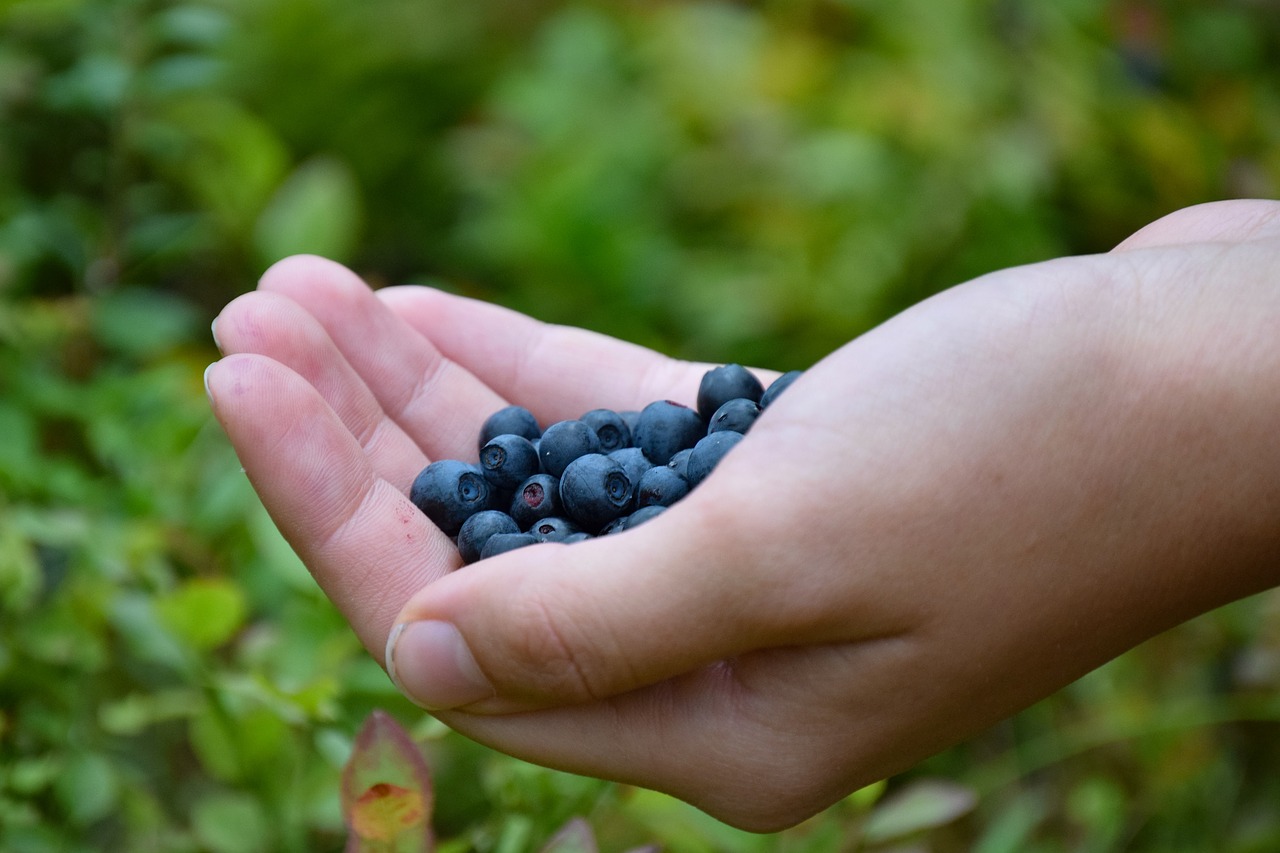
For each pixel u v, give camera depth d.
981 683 0.32
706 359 0.57
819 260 0.58
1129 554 0.32
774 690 0.32
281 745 0.37
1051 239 0.58
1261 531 0.32
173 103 0.48
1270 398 0.31
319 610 0.38
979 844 0.40
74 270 0.46
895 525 0.31
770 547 0.30
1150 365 0.31
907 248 0.57
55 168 0.52
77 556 0.40
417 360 0.37
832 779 0.33
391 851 0.31
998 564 0.31
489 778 0.37
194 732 0.38
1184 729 0.43
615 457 0.34
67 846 0.37
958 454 0.31
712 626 0.31
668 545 0.30
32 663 0.38
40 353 0.45
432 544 0.33
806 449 0.31
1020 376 0.31
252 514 0.40
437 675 0.31
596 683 0.31
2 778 0.37
